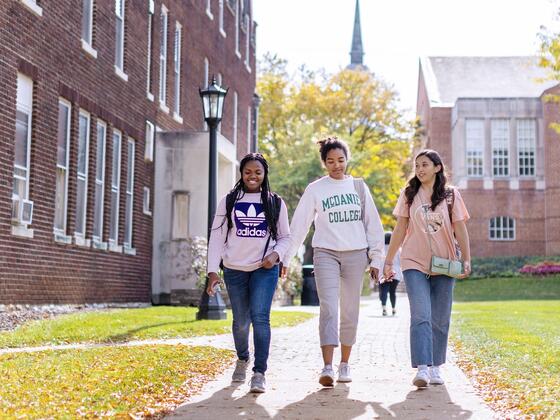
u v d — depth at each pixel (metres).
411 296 8.59
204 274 23.42
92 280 19.27
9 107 14.90
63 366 9.10
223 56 32.88
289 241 8.44
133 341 12.71
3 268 14.76
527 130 56.47
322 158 8.84
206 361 10.23
